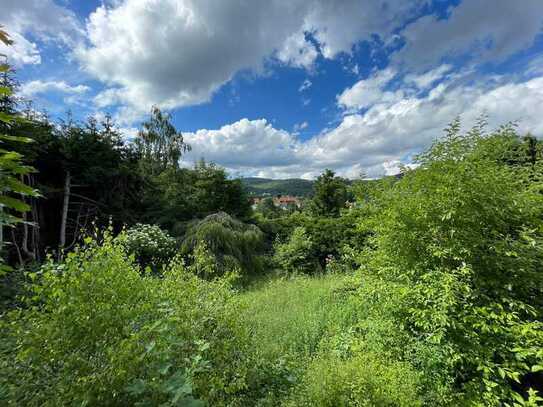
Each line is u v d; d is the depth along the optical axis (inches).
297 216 485.7
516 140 130.1
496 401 94.3
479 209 118.0
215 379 80.4
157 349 68.2
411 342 122.9
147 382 61.4
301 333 153.4
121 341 68.2
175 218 390.0
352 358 115.4
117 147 366.0
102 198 338.0
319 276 343.0
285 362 112.9
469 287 110.7
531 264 114.3
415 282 125.5
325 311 179.9
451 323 107.6
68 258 84.7
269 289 265.9
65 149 295.1
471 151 130.6
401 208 131.5
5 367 62.6
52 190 289.3
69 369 65.4
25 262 242.5
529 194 115.3
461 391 105.3
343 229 384.2
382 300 134.0
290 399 91.5
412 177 141.4
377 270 144.9
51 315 73.8
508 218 120.5
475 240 114.6
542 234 121.6
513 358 100.7
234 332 104.4
